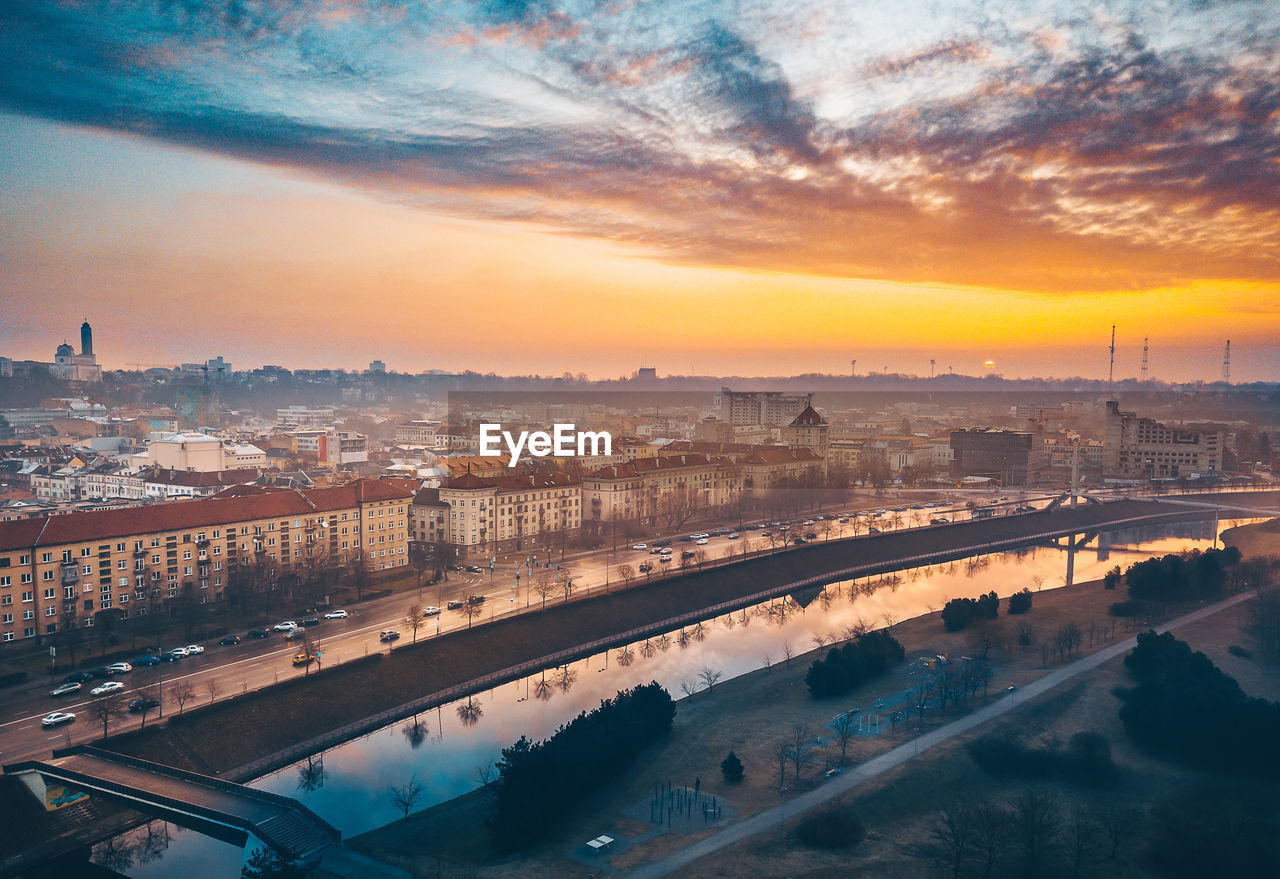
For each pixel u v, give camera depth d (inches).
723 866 6348.4
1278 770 7701.8
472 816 7180.1
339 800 7460.6
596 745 7691.9
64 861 6579.7
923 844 6737.2
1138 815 7101.4
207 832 6441.9
